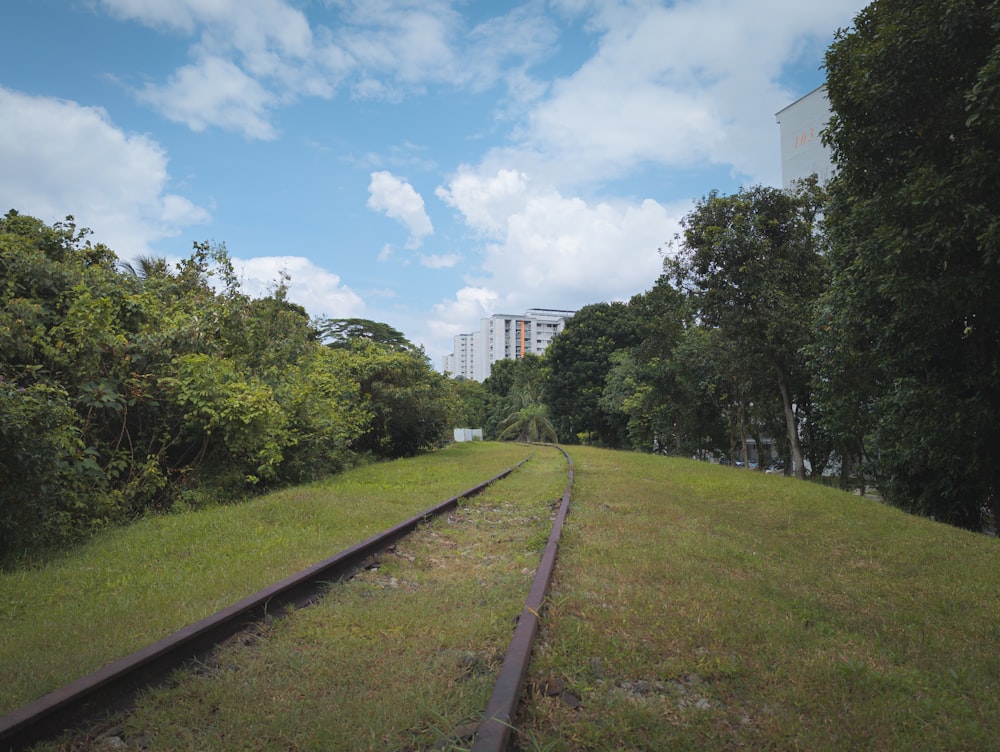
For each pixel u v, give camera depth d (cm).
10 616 428
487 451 2820
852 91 991
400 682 306
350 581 489
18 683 309
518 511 860
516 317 14712
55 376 837
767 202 2022
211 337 1242
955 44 852
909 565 625
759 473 1666
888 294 1005
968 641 416
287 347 1630
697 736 269
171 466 987
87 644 364
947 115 916
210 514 803
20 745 252
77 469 726
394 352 2352
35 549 640
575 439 5475
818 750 259
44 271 927
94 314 853
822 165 3941
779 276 1959
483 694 285
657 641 367
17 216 1137
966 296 909
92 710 284
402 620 396
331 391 1645
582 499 951
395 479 1322
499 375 8281
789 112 4203
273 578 492
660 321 2747
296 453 1224
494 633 367
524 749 250
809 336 1844
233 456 1048
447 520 779
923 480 1472
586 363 4912
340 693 296
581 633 368
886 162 1016
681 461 2078
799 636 390
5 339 759
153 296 1125
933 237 891
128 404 878
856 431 1709
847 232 1245
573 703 293
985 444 1152
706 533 726
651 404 3562
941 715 298
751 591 485
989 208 849
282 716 272
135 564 562
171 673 322
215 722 273
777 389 2303
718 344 2169
